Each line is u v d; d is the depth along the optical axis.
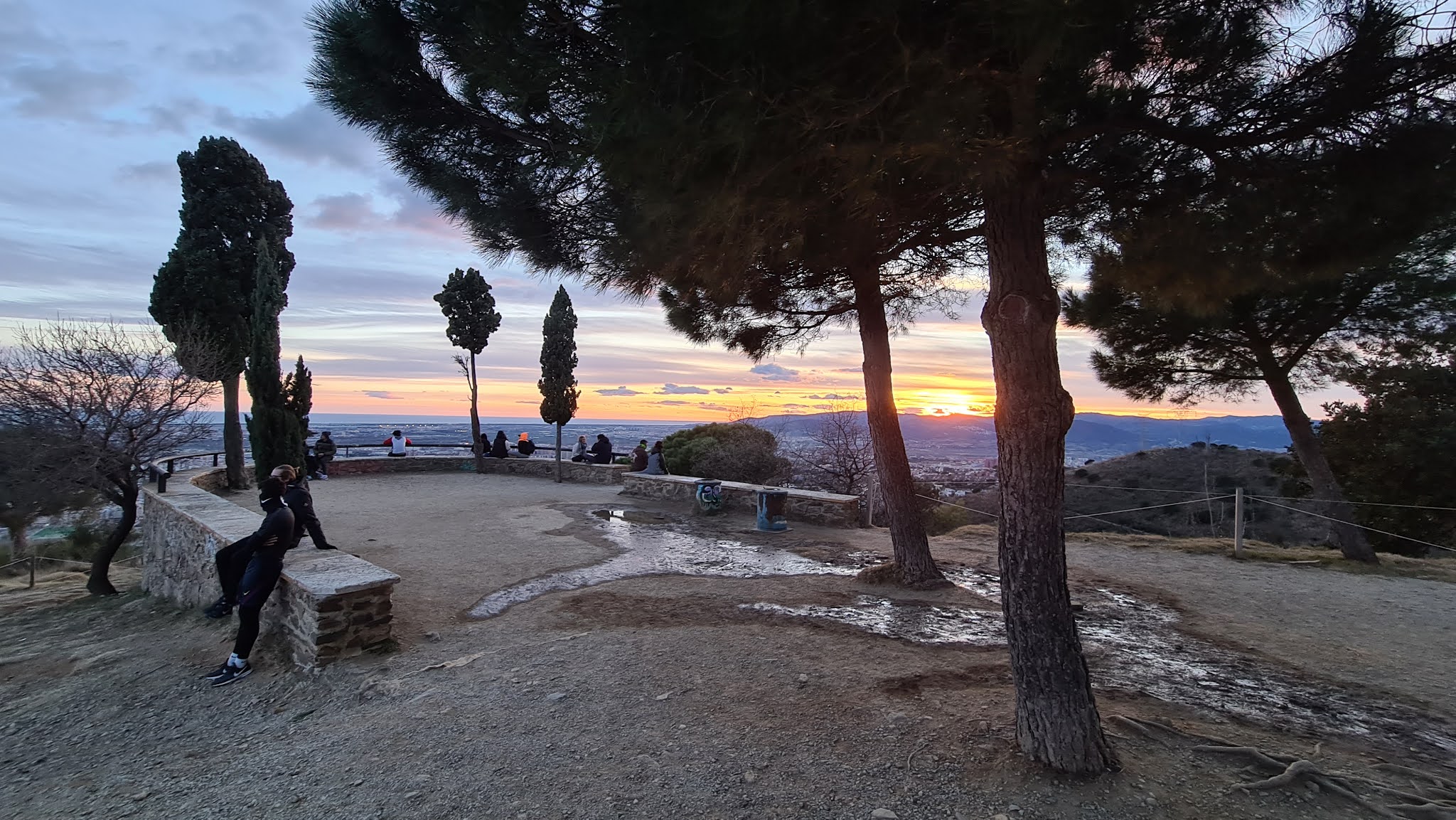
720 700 4.39
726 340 8.80
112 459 11.29
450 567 8.90
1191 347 11.29
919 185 4.32
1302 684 5.08
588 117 2.90
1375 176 3.50
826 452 19.94
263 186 16.12
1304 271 4.28
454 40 3.41
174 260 15.00
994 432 3.52
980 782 3.21
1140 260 4.89
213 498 10.88
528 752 3.76
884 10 2.61
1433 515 13.31
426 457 21.34
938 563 9.49
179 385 12.39
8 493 11.64
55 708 5.79
